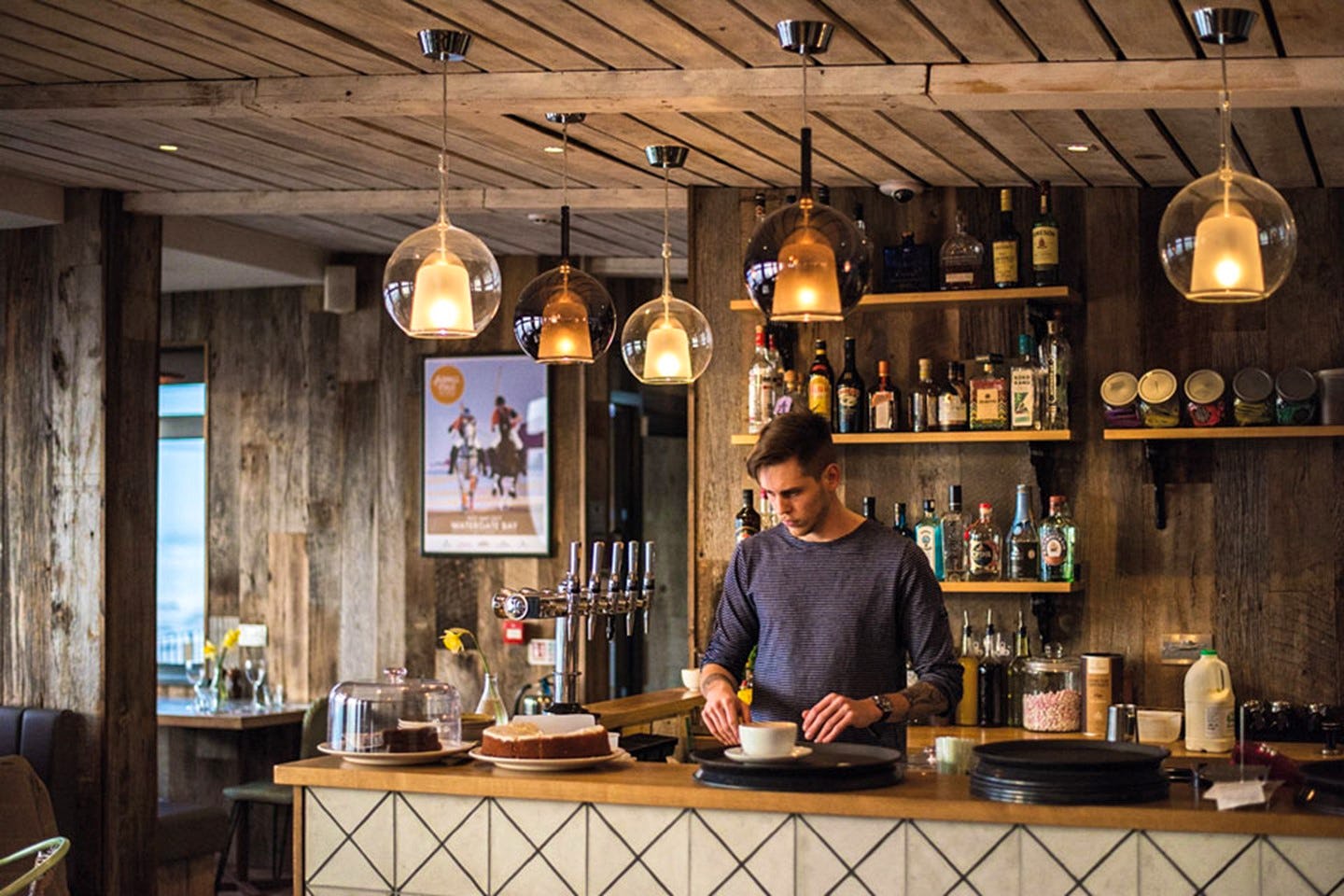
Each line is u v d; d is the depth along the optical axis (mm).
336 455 7684
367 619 7617
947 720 5211
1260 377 4977
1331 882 2594
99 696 5926
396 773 3195
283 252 7262
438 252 3609
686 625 8695
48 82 4398
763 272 3387
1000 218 5332
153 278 6199
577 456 7340
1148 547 5160
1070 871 2725
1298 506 5043
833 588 3520
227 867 7551
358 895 3227
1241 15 3326
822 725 3193
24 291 6074
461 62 4066
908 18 3586
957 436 5156
